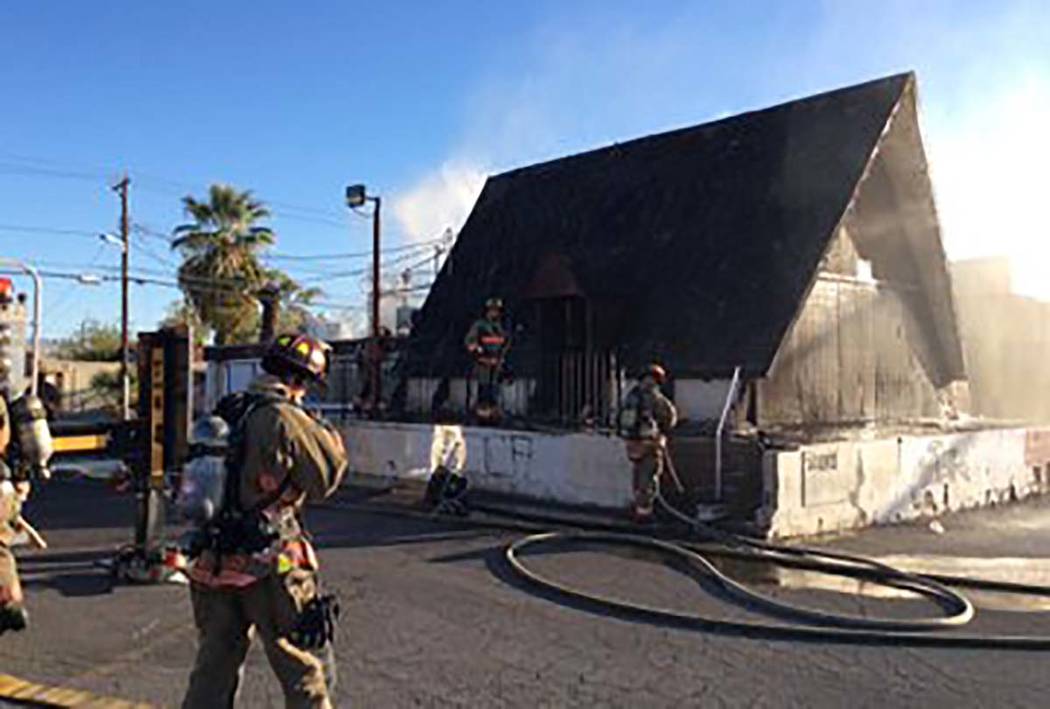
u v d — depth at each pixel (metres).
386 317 36.56
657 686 5.19
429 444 12.96
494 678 5.26
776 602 6.99
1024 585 8.01
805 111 17.36
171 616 6.32
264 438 3.70
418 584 7.46
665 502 10.73
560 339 16.47
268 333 25.81
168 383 7.27
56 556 8.19
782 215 15.75
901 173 17.09
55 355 49.03
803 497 10.49
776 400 15.23
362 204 21.02
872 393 17.59
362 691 5.02
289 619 3.69
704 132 18.83
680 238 16.94
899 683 5.33
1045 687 5.30
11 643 5.72
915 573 8.49
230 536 3.68
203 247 39.59
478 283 19.88
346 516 10.74
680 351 14.91
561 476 11.84
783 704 4.96
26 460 5.48
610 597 7.18
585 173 20.33
